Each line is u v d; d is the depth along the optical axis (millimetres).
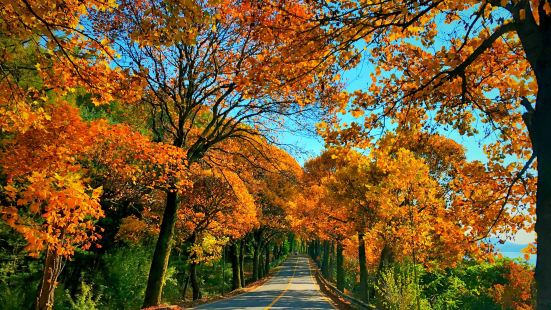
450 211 8781
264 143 17781
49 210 8367
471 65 6250
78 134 9359
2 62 6789
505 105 6465
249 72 5746
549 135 4016
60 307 18312
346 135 6539
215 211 25375
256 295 26875
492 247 8602
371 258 29359
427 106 6523
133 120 17812
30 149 8906
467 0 4953
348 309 18125
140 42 5219
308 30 5148
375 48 6164
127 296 24266
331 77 6160
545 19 4277
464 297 26469
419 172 10992
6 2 4832
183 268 35594
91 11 12297
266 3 5406
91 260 24375
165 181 13617
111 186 16875
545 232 3838
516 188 7582
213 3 4910
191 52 15352
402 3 4922
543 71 4211
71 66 6199
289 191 33312
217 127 16125
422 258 11406
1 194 10891
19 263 18469
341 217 23781
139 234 25234
